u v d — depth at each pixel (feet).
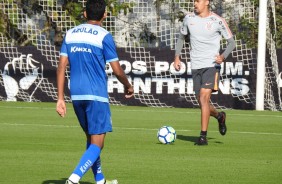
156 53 153.58
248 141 94.63
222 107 151.53
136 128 109.29
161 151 82.43
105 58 56.65
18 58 158.10
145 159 75.51
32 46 157.79
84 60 56.29
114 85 155.22
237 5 163.94
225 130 93.76
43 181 61.87
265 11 143.84
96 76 56.39
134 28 172.45
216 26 89.15
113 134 100.32
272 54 149.59
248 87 151.02
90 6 57.52
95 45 56.29
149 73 154.20
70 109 142.61
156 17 171.63
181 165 71.67
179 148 85.51
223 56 88.74
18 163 71.56
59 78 57.06
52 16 169.99
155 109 147.64
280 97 150.00
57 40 171.32
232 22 164.14
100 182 57.36
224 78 151.43
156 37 172.55
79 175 54.19
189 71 152.76
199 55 89.51
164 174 66.08
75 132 101.96
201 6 89.76
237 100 151.33
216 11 165.68
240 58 151.02
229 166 71.51
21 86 158.20
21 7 170.30
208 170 68.80
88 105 56.18
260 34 144.36
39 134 98.63
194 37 89.56
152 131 105.29
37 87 157.58
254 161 75.36
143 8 172.14
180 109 148.97
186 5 169.17
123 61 154.81
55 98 157.38
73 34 57.06
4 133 99.25
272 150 85.15
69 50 56.85
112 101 155.53
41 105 150.20
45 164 71.10
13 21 169.48
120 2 171.22
